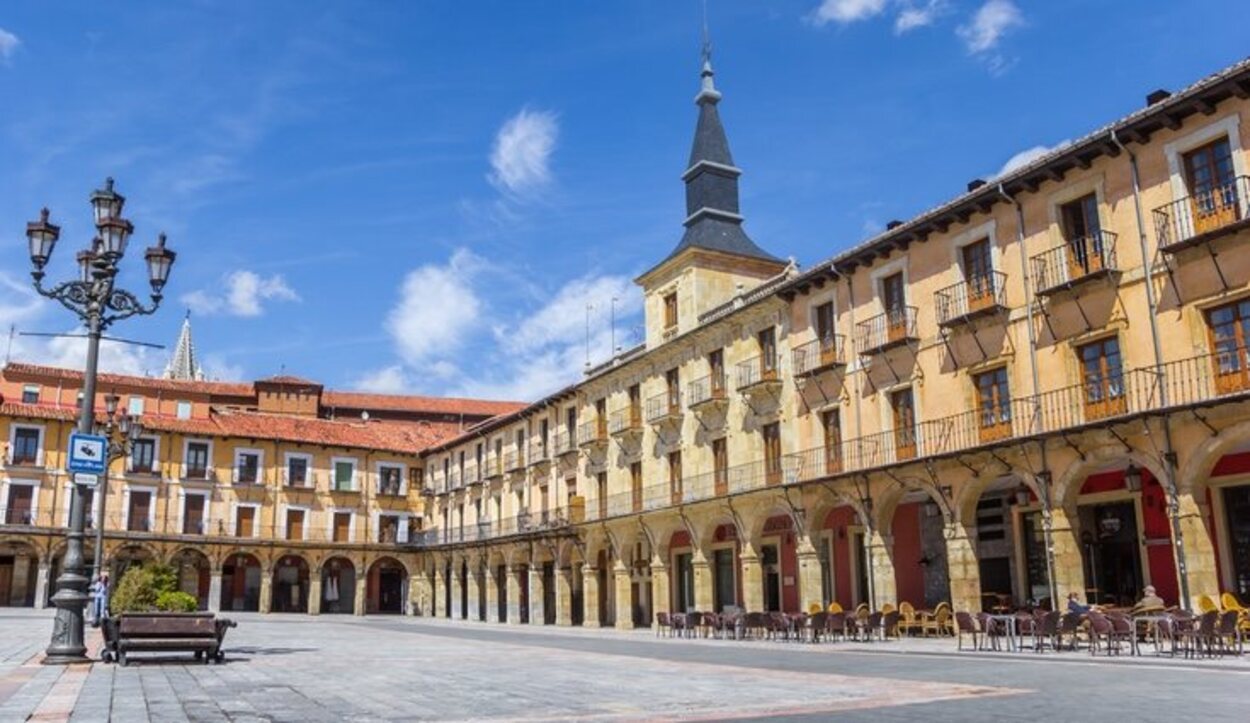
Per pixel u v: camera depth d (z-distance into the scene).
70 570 17.11
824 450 31.81
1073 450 23.19
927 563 30.78
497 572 55.91
